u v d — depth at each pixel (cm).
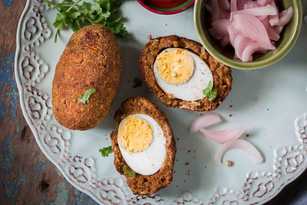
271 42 49
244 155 53
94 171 52
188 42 51
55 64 53
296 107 53
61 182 55
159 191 52
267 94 53
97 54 49
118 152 51
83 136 52
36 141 53
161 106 53
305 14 52
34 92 52
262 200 52
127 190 52
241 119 53
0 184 55
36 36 52
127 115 51
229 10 49
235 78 53
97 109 49
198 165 53
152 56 51
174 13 51
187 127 52
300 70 53
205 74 51
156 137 51
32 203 55
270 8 48
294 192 55
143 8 52
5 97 55
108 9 51
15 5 55
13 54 55
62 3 52
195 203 52
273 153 53
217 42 50
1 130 55
